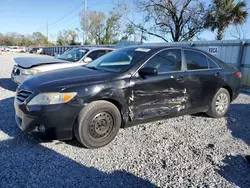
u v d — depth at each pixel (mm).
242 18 20094
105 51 7711
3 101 5473
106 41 41219
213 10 21297
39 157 2893
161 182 2480
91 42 42719
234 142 3561
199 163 2891
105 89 3148
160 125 4199
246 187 2438
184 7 22766
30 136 3453
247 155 3137
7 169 2600
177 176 2596
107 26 40656
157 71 3537
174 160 2947
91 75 3340
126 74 3387
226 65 4895
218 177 2600
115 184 2422
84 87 3045
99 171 2646
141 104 3514
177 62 3986
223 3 20641
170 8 22984
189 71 4090
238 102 6301
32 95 3010
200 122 4449
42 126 2945
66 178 2490
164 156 3045
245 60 8719
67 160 2852
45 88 2990
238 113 5145
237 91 5012
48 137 2984
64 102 2924
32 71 5883
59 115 2922
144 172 2656
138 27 25688
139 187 2389
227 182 2510
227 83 4688
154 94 3617
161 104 3740
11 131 3611
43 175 2525
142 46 4176
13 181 2393
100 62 4074
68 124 2996
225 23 20688
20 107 3100
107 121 3250
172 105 3887
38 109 2912
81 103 3004
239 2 20156
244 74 8797
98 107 3111
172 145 3385
